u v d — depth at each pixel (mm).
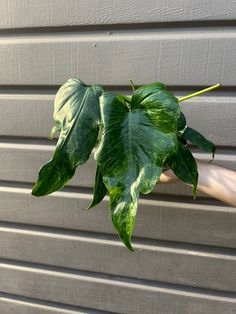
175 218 580
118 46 529
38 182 367
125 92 552
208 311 610
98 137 370
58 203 622
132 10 510
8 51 569
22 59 567
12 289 706
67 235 640
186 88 528
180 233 584
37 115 585
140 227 597
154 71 527
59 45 548
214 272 589
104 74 545
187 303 617
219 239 572
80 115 368
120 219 329
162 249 602
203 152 546
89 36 539
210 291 605
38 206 632
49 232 648
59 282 670
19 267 686
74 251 643
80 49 543
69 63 553
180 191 563
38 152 602
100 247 628
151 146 333
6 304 717
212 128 531
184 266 600
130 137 341
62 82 563
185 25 504
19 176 625
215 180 455
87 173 590
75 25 534
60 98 395
